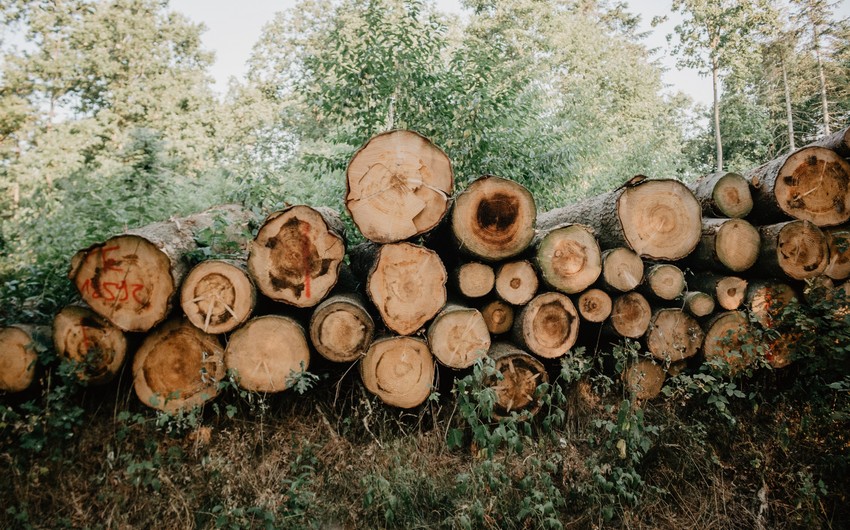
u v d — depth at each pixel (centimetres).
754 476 293
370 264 355
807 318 319
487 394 271
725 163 2161
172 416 290
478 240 319
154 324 288
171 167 740
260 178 527
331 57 664
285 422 312
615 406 331
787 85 2108
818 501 267
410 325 308
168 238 310
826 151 357
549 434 310
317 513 248
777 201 354
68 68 1426
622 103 1759
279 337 299
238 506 251
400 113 649
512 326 338
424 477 271
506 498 258
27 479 251
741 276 361
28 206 628
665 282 340
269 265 301
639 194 347
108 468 263
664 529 261
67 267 365
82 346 287
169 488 254
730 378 316
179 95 1471
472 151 615
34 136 1305
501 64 729
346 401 329
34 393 294
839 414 279
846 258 350
